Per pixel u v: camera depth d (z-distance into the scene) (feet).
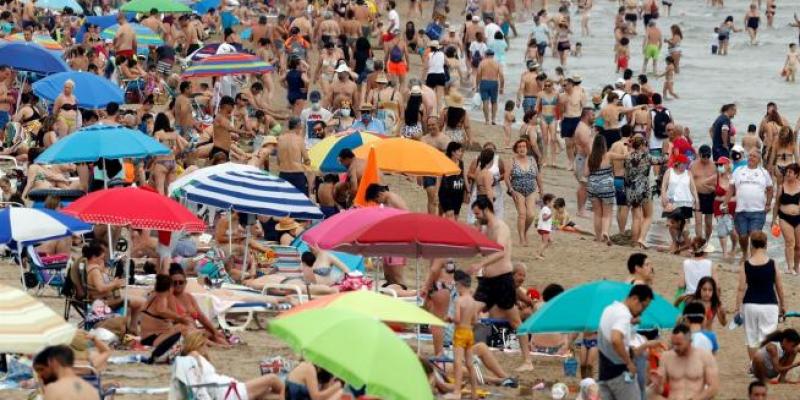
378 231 147.02
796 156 250.57
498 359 164.55
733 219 234.38
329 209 214.90
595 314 136.05
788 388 161.99
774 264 168.25
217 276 185.26
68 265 158.51
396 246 158.10
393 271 191.11
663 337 185.37
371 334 110.63
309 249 188.75
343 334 110.32
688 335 138.31
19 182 222.48
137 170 223.92
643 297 128.98
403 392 107.96
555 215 250.37
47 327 116.37
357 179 211.82
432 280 162.40
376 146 209.97
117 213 154.92
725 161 239.71
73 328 118.11
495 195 221.66
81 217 153.99
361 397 121.80
